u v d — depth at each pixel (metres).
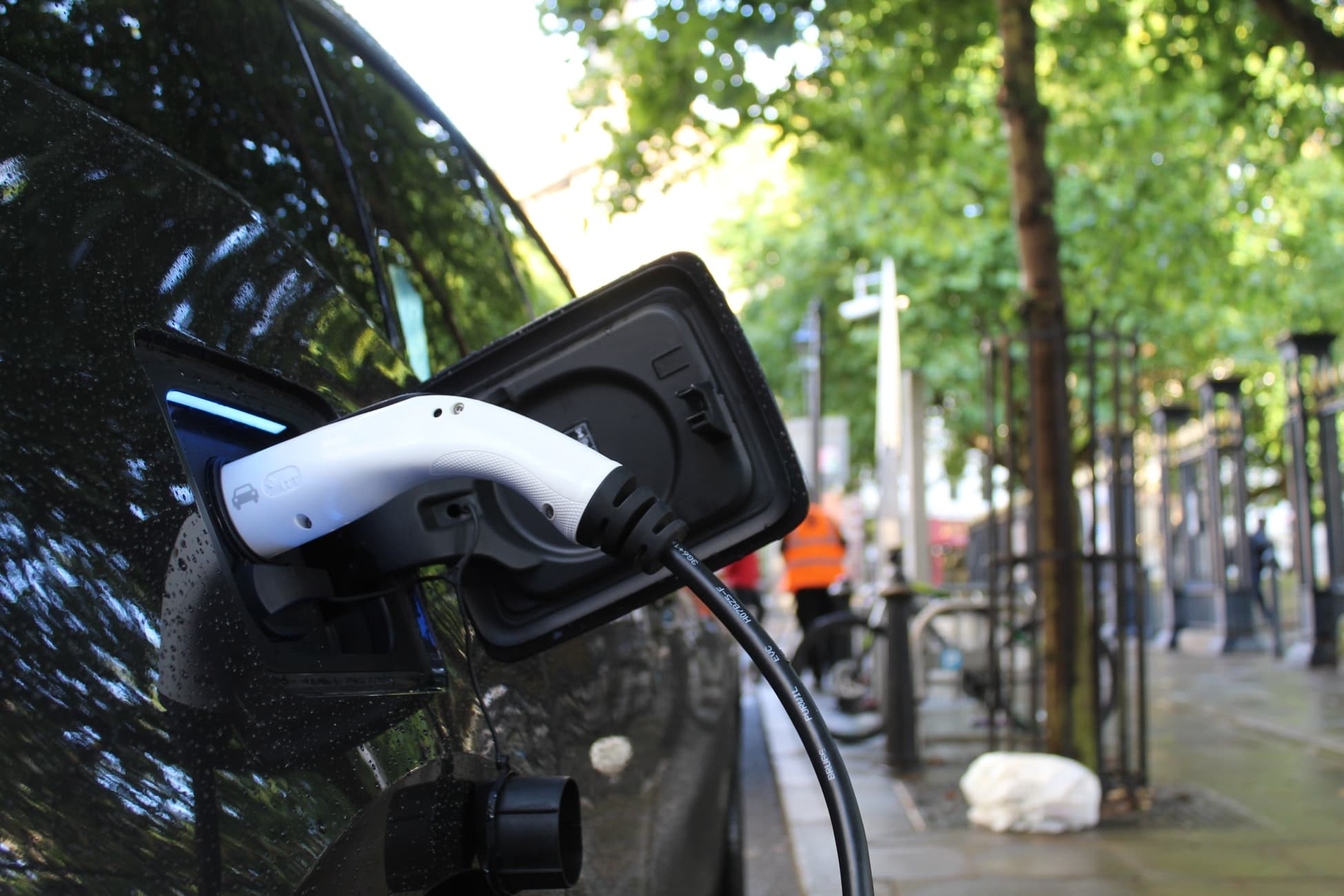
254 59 1.57
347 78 1.90
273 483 1.02
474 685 1.25
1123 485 5.75
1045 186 5.85
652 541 1.02
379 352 1.34
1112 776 5.72
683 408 1.29
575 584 1.31
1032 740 5.93
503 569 1.31
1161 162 10.93
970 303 19.25
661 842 2.33
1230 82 8.41
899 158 9.28
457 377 1.33
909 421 10.61
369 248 1.74
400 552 1.21
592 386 1.31
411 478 1.05
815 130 8.91
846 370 22.19
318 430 1.05
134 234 0.98
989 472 5.94
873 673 8.98
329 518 1.03
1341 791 5.90
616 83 8.38
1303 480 12.55
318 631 1.10
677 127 8.35
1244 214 10.83
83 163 0.95
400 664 1.18
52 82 1.12
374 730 1.05
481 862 1.22
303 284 1.23
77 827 0.74
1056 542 5.64
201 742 0.85
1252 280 15.25
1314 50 6.35
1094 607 5.58
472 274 2.21
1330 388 12.52
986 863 4.70
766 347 21.62
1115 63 9.33
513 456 1.04
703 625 3.64
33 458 0.81
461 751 1.20
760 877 5.06
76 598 0.80
